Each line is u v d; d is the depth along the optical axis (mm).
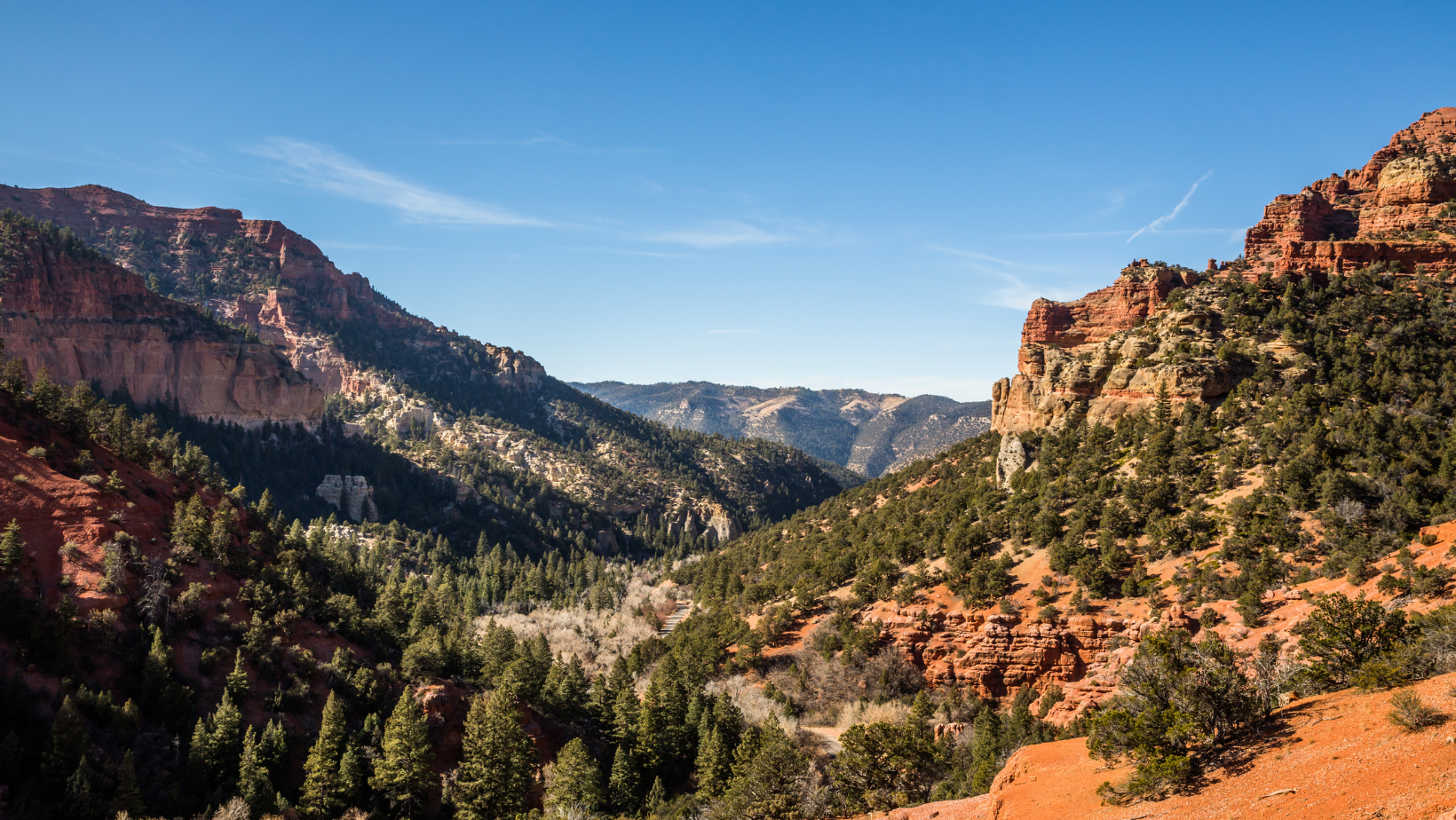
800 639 114750
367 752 80062
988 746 71938
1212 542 90375
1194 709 39906
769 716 84625
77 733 66438
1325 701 39656
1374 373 107188
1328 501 85875
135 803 64625
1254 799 32469
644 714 91375
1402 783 28250
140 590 86438
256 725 80312
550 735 93688
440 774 84688
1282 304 124875
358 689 89312
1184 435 108125
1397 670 37812
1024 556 104062
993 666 92438
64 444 99562
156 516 98812
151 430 129125
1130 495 101688
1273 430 99938
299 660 89375
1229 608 80000
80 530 88312
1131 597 89625
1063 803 41156
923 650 99562
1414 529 79188
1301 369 109938
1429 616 41469
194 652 84500
